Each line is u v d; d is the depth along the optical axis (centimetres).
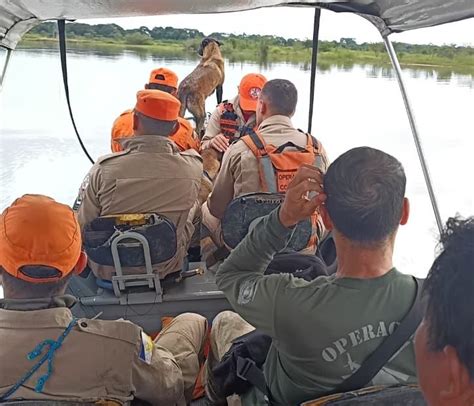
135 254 237
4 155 400
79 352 137
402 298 124
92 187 246
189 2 237
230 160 251
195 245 297
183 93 425
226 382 169
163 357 176
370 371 122
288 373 135
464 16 218
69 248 140
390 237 125
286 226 137
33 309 138
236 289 140
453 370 65
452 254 70
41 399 132
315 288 128
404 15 246
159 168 246
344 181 123
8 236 136
